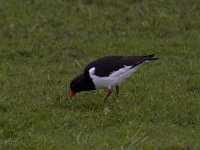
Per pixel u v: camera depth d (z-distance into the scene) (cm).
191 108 1224
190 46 1720
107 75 1262
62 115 1241
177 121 1166
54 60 1714
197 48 1695
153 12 1989
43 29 1978
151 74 1491
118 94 1330
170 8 2020
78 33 1914
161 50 1694
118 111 1236
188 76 1462
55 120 1212
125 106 1263
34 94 1395
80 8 2098
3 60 1745
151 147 1020
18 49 1809
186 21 1914
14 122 1214
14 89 1447
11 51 1806
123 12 2038
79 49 1778
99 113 1241
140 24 1917
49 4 2158
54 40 1880
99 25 1948
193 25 1891
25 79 1530
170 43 1753
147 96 1316
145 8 2019
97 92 1391
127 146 1049
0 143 1098
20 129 1177
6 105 1323
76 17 2038
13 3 2192
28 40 1902
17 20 2075
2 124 1214
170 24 1908
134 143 1047
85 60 1680
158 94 1327
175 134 1095
